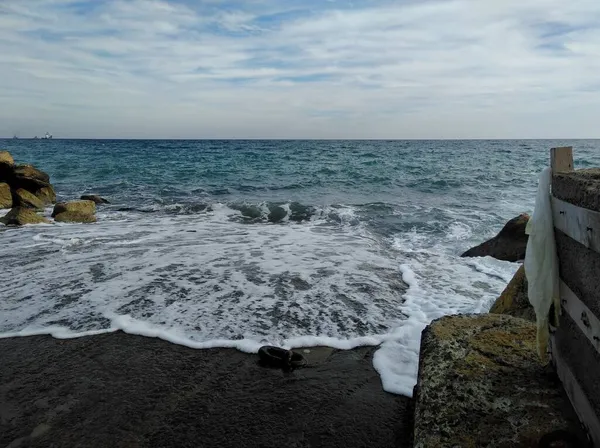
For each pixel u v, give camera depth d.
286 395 3.89
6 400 3.79
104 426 3.45
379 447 3.24
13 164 18.39
